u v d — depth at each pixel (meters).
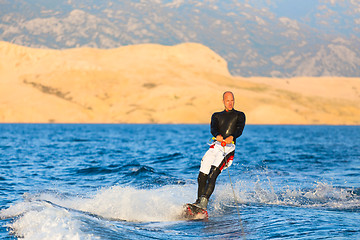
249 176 29.38
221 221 15.82
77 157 47.06
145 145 75.25
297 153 55.50
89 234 11.84
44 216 13.13
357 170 33.84
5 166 36.66
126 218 16.20
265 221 15.18
